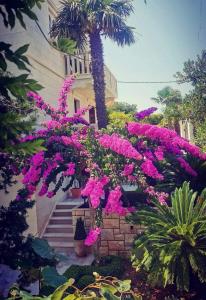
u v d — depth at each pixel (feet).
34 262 13.42
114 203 21.76
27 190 22.25
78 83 45.39
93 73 38.17
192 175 27.53
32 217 32.76
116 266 24.66
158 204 21.36
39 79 36.81
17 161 21.89
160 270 17.90
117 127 26.35
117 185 22.29
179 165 28.09
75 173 24.85
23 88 5.90
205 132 49.57
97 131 26.40
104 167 23.13
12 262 15.81
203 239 18.54
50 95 40.60
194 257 17.69
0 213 18.93
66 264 28.60
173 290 20.06
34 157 23.48
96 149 23.73
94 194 21.49
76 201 40.81
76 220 32.22
